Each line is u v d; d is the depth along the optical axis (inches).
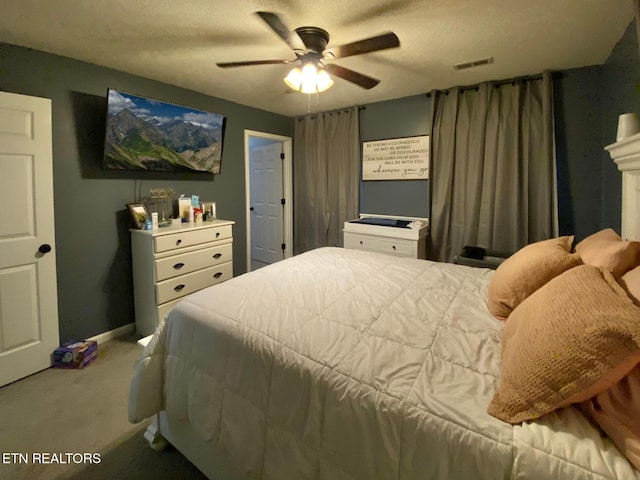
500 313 56.8
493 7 71.6
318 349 45.1
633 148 60.3
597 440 29.6
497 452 29.9
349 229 147.8
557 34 85.0
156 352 60.5
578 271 40.9
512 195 122.1
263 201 195.0
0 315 84.0
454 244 137.9
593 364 29.6
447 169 135.0
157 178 124.5
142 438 67.8
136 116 107.6
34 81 92.0
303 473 41.1
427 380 38.5
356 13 73.6
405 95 141.9
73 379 88.3
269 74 113.3
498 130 122.0
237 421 48.3
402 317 55.6
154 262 106.6
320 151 168.9
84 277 105.9
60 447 65.2
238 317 54.9
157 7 71.1
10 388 84.0
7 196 83.7
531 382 32.4
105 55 96.9
